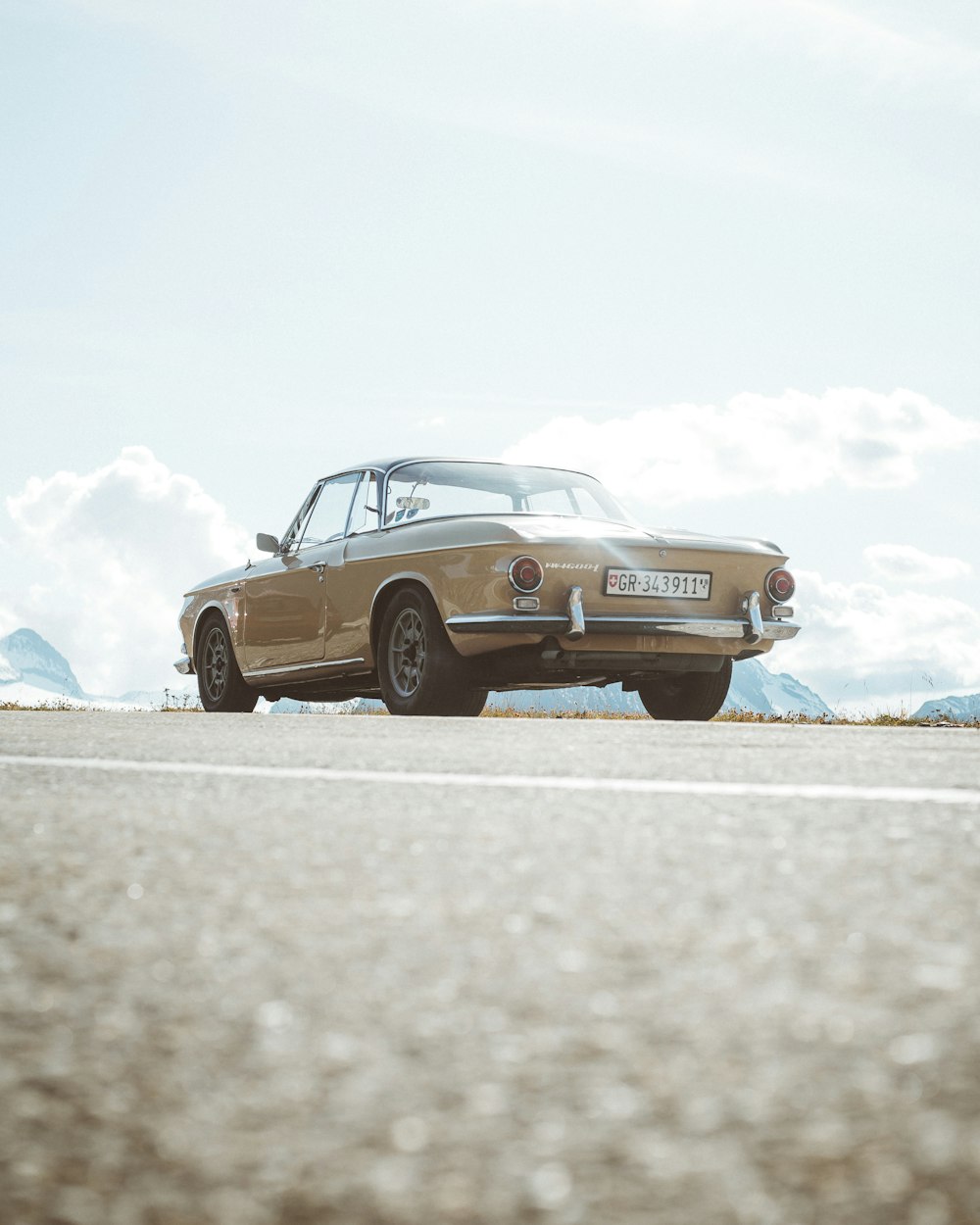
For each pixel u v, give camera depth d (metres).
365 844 2.33
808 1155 0.93
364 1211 0.85
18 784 3.30
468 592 7.01
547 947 1.56
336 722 6.20
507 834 2.44
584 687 7.96
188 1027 1.25
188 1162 0.93
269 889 1.92
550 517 7.24
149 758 4.05
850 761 3.91
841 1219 0.83
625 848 2.28
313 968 1.47
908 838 2.36
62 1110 1.03
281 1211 0.85
